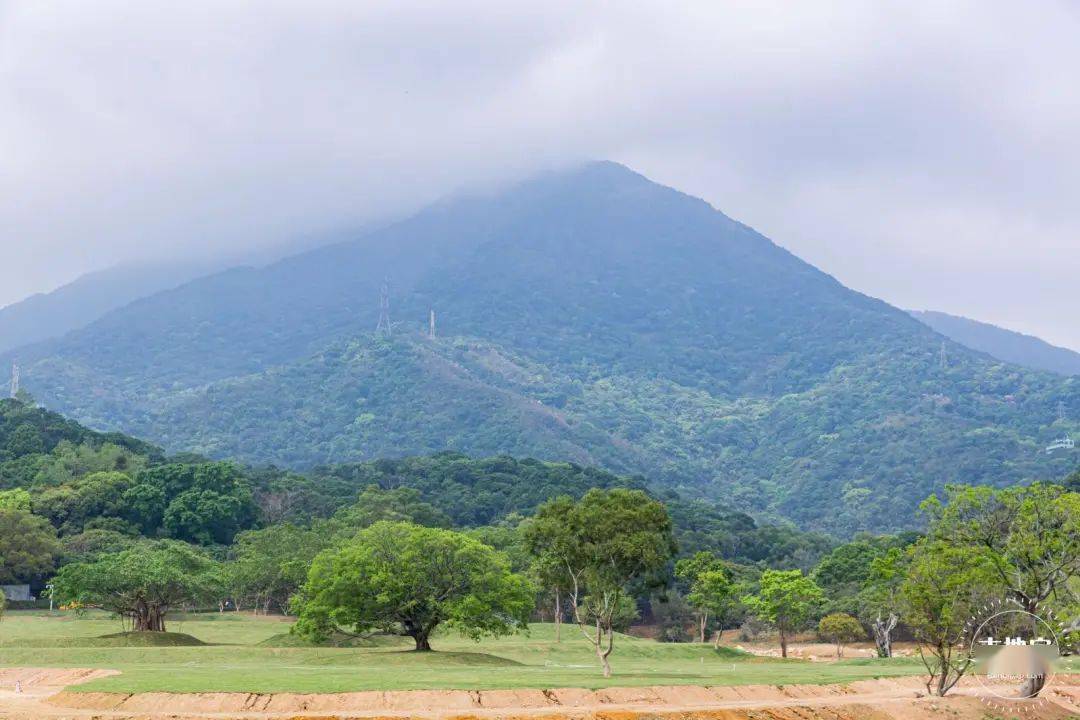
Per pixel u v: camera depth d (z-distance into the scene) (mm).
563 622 159750
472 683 67125
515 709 60906
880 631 123188
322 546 163000
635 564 79625
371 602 100312
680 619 180750
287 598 153250
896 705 67375
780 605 131625
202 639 117000
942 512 72688
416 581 99688
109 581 110938
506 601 102125
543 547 82312
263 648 96625
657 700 66000
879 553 188750
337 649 101188
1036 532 69062
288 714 57906
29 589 164250
